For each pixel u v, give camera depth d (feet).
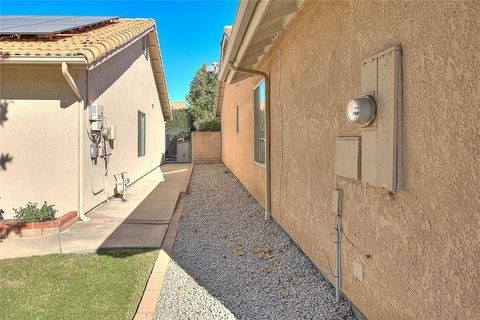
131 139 43.86
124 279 15.85
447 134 7.15
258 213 28.07
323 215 14.75
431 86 7.59
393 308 9.41
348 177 11.78
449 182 7.13
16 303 13.76
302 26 17.01
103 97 31.81
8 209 25.63
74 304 13.61
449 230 7.16
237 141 48.24
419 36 7.96
